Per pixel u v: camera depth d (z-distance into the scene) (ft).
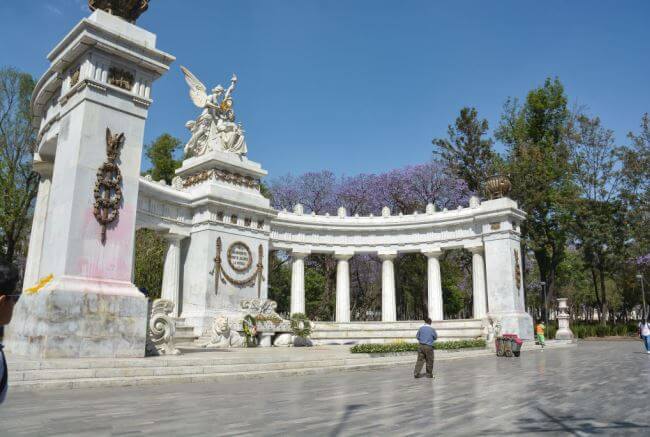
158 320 52.70
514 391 38.24
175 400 31.35
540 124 166.30
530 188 151.33
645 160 159.53
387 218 125.59
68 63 53.01
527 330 105.19
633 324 171.53
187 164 102.58
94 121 49.24
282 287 179.63
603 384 42.91
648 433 23.26
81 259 46.26
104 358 43.93
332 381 44.62
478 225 114.32
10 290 10.22
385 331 107.55
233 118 105.81
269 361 51.60
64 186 48.52
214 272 92.99
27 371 35.83
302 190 181.37
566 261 212.23
